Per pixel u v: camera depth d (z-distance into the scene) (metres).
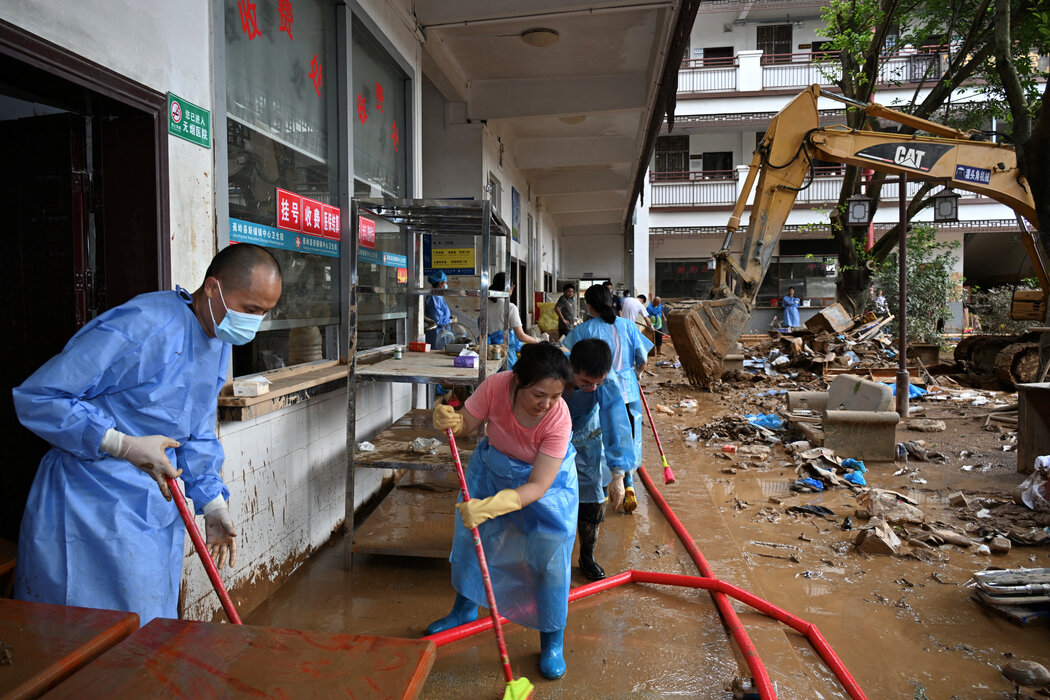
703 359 10.41
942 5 12.60
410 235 5.97
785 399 9.42
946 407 9.20
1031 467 5.79
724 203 22.16
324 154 4.39
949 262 17.41
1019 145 8.15
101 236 2.59
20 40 1.92
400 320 5.91
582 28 7.19
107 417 1.87
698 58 22.77
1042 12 9.49
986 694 2.69
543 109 9.09
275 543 3.38
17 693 1.01
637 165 13.11
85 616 1.26
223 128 3.01
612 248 26.52
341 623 3.04
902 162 8.98
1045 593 3.38
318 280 4.24
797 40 22.61
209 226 2.91
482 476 2.74
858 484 5.59
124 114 2.51
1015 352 10.18
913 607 3.46
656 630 3.02
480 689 2.53
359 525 4.22
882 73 19.58
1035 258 10.12
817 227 15.16
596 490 3.53
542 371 2.29
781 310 23.41
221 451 2.24
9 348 2.64
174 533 2.10
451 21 6.22
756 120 21.00
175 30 2.66
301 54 4.05
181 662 1.15
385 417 5.07
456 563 2.72
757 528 4.64
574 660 2.75
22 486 2.67
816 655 2.85
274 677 1.11
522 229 14.59
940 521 4.71
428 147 9.41
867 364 11.45
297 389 3.30
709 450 6.89
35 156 2.55
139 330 1.91
